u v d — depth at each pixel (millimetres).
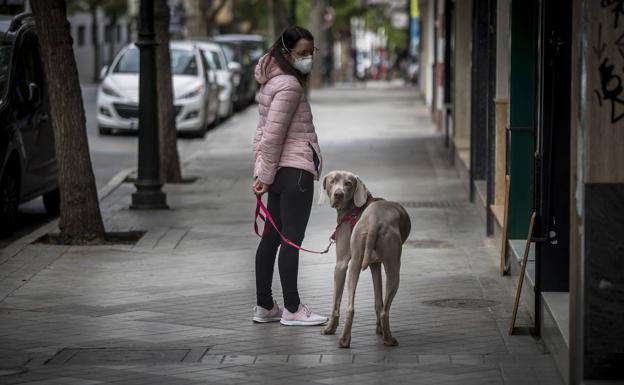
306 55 9336
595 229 7016
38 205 18156
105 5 55812
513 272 11188
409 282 11273
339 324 9523
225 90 34438
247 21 73688
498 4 13133
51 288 11109
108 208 16656
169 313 10000
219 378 7898
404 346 8758
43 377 7957
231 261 12500
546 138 9117
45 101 16281
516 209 11773
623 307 7059
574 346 7336
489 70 13797
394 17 71188
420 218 15531
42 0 13344
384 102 44312
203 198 17844
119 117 28312
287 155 9352
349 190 8781
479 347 8727
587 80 6902
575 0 7156
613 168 6949
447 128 24656
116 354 8602
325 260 12469
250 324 9586
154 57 16484
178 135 29828
